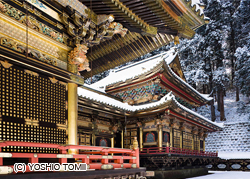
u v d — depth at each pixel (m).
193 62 64.62
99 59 17.05
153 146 25.25
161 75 26.02
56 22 10.57
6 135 8.23
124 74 35.31
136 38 15.31
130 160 11.95
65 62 10.99
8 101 8.46
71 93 10.91
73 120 10.73
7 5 8.72
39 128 9.35
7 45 8.62
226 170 41.16
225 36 69.81
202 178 28.48
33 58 9.13
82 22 11.05
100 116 23.92
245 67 53.53
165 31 13.84
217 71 58.28
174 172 26.50
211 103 59.41
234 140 50.19
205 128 37.03
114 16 12.15
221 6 61.28
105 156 9.67
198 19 13.80
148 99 28.19
